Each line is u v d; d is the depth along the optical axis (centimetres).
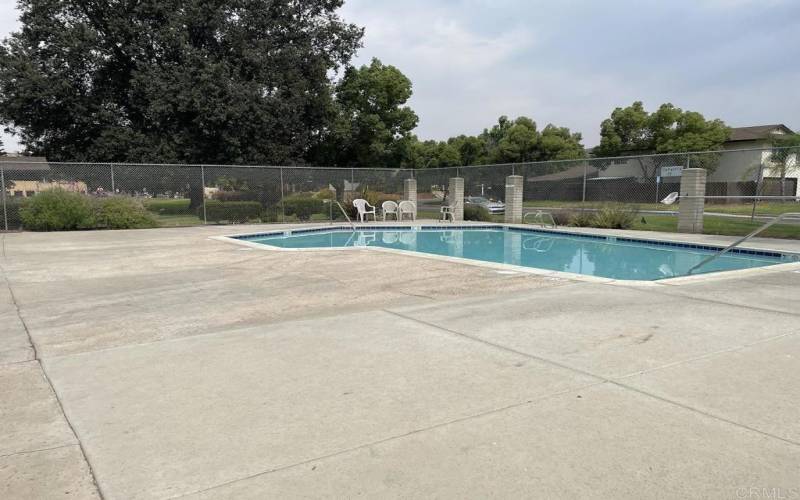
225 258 977
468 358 378
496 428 266
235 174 1973
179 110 2409
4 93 2409
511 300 577
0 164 1797
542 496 206
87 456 243
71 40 2381
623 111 4578
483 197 2208
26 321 512
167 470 230
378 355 388
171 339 441
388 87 3550
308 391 319
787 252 1010
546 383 326
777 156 1488
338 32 3050
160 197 1869
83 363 379
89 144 2705
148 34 2506
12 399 313
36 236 1434
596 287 651
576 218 1747
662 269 999
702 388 315
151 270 836
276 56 2770
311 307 563
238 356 390
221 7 2633
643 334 434
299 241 1516
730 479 216
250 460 238
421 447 247
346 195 2198
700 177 1420
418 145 5597
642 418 275
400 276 756
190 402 304
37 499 209
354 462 235
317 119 3022
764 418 273
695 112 4284
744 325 461
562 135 5475
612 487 212
